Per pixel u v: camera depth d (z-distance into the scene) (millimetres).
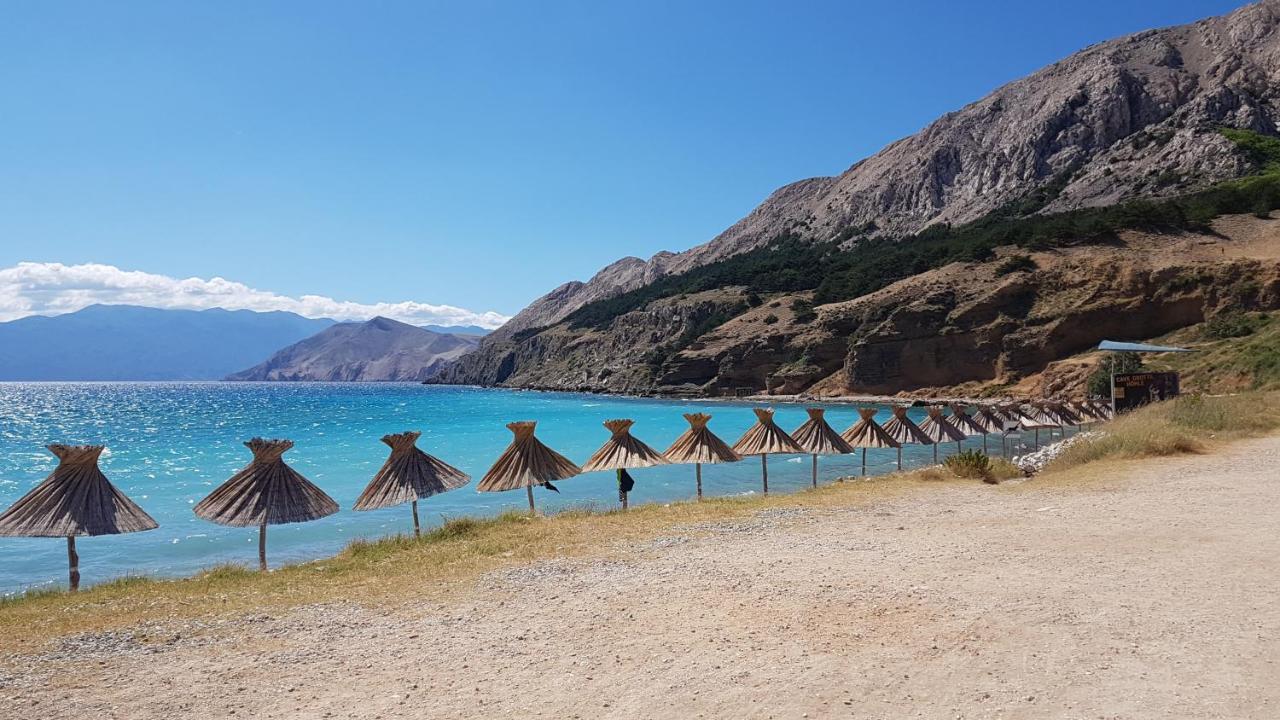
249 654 7047
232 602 9203
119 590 10414
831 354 109188
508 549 11961
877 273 127312
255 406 113250
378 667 6516
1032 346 87000
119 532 11781
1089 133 175625
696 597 8367
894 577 8797
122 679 6430
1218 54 179875
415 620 8039
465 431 57531
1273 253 81875
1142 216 99438
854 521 13539
